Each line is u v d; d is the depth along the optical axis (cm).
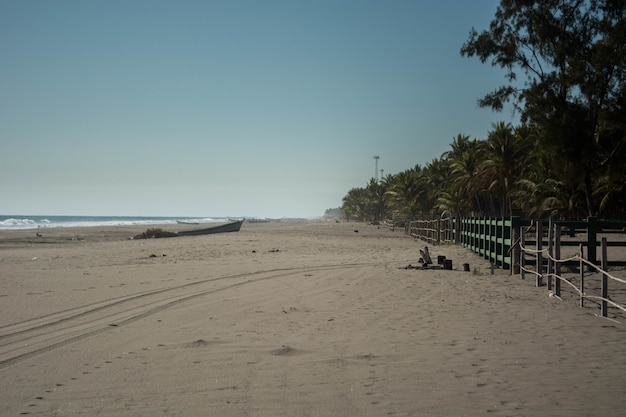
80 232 6259
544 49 3316
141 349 711
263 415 464
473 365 629
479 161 5697
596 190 3712
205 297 1189
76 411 475
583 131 3191
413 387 543
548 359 656
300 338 779
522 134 5044
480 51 3491
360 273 1688
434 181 7456
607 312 984
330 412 471
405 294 1240
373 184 12456
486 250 2092
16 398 511
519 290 1295
